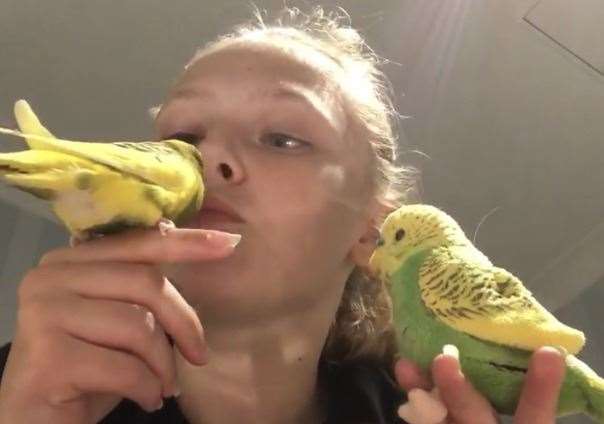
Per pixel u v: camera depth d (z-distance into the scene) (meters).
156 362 0.38
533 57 1.10
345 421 0.60
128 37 1.12
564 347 0.35
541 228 1.42
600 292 1.44
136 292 0.37
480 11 1.05
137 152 0.33
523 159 1.28
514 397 0.35
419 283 0.38
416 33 1.08
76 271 0.37
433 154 1.27
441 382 0.34
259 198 0.50
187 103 0.56
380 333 0.69
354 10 1.06
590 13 1.02
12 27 1.12
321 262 0.54
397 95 1.17
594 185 1.32
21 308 0.38
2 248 1.25
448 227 0.40
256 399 0.57
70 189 0.29
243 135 0.53
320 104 0.58
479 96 1.17
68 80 1.20
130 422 0.53
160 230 0.35
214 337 0.52
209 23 1.08
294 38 0.71
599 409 0.35
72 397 0.37
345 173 0.57
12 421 0.36
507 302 0.36
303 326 0.56
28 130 0.31
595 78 1.12
